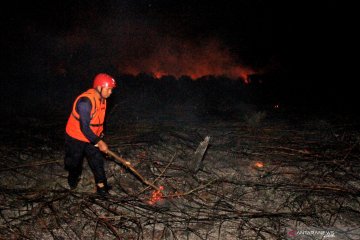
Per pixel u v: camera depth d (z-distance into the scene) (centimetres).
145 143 611
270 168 524
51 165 520
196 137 657
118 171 500
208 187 459
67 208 400
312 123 759
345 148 595
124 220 378
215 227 373
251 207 411
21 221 379
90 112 379
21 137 636
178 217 385
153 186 411
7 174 489
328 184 472
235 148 600
